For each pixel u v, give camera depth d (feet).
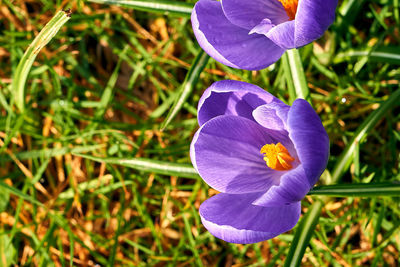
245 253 1.50
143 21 1.61
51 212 1.50
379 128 1.52
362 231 1.49
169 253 1.49
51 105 1.54
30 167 1.53
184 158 1.52
